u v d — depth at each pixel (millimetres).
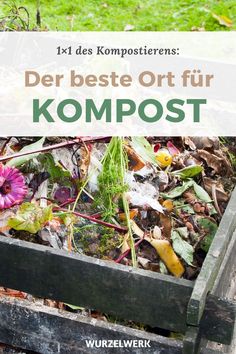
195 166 2184
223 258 1771
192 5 3613
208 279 1604
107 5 3621
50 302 1946
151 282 1643
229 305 1595
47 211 1954
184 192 2143
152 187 2125
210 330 1616
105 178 2061
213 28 3496
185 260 1969
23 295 1946
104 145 2160
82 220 2037
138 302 1680
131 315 1708
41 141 2121
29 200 2080
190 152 2314
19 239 1885
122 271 1660
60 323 1751
